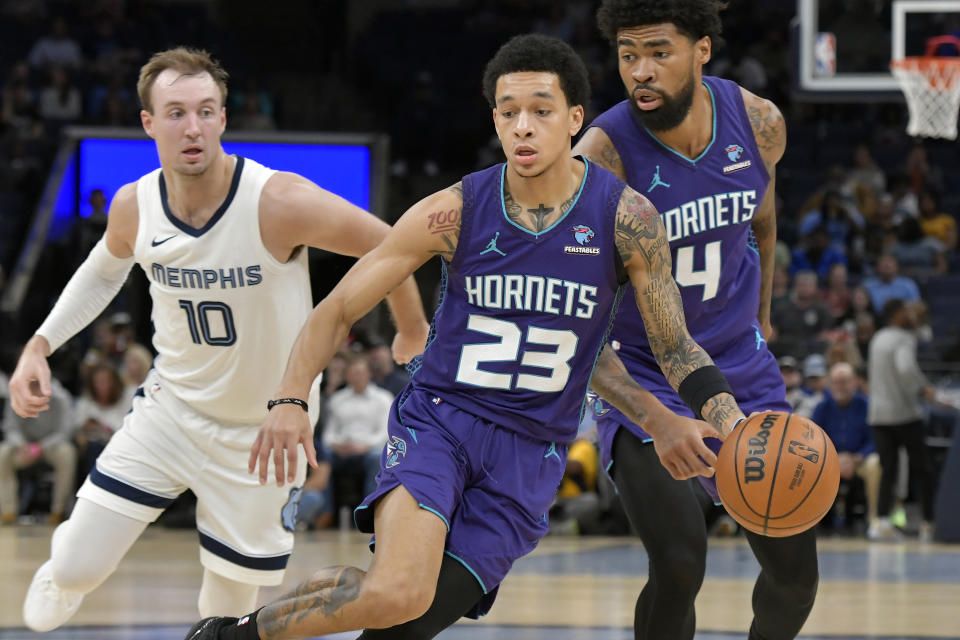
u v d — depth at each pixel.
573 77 6.23
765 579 7.58
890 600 13.30
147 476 8.12
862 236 30.66
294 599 6.19
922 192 33.59
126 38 40.53
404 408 6.64
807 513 6.08
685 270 7.73
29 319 29.64
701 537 7.14
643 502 7.20
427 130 40.25
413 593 5.95
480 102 41.06
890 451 21.59
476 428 6.46
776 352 25.27
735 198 7.70
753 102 7.81
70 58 38.59
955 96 18.66
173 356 8.20
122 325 25.48
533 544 6.64
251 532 8.16
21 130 35.75
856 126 37.09
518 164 6.20
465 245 6.38
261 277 7.95
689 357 6.43
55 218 30.47
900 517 23.41
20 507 24.66
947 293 28.95
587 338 6.54
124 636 10.42
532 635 10.65
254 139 28.39
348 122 40.53
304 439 6.22
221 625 6.46
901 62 18.77
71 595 8.26
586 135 7.84
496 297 6.41
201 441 8.09
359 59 42.53
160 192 8.05
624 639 10.42
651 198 7.68
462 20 43.31
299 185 7.99
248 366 8.08
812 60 19.06
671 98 7.31
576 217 6.34
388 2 44.66
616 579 15.34
